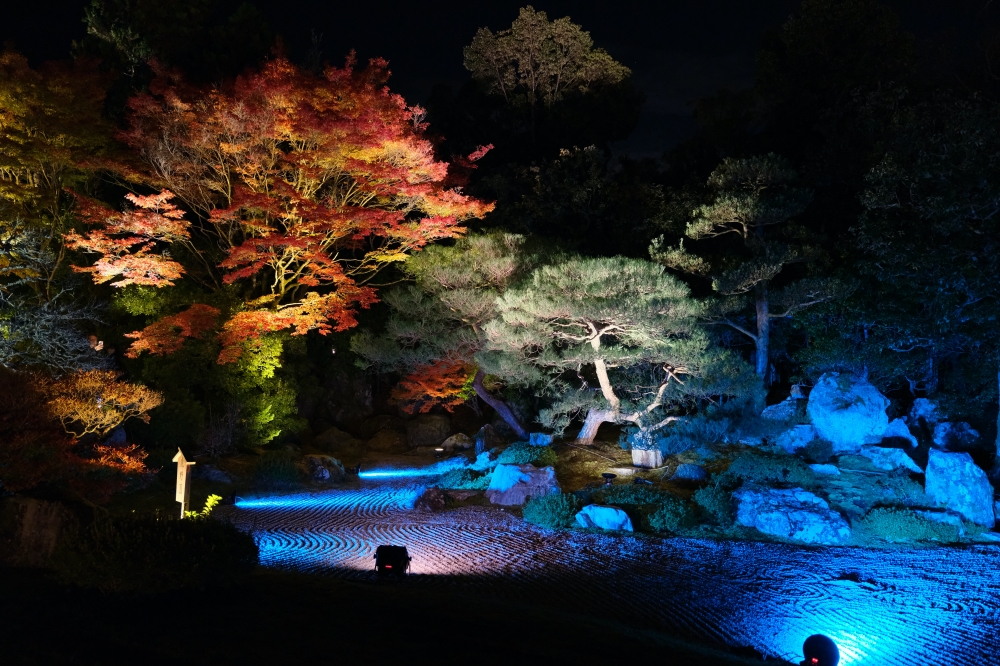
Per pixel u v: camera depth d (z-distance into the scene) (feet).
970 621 47.91
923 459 88.69
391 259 105.81
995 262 77.92
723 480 80.53
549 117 179.63
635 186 142.10
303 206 92.27
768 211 92.84
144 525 38.52
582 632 37.91
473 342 104.06
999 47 118.62
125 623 32.53
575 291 84.38
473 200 103.91
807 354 100.12
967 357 99.45
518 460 93.04
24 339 79.46
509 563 60.44
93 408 60.70
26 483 51.65
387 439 130.21
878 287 99.14
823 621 47.67
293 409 115.75
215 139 96.27
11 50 91.35
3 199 90.38
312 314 97.81
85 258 104.17
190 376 102.53
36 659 28.07
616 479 87.45
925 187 83.71
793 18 148.25
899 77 137.49
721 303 98.22
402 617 36.60
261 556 59.88
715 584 55.11
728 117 154.10
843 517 70.85
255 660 28.53
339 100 98.58
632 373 103.81
